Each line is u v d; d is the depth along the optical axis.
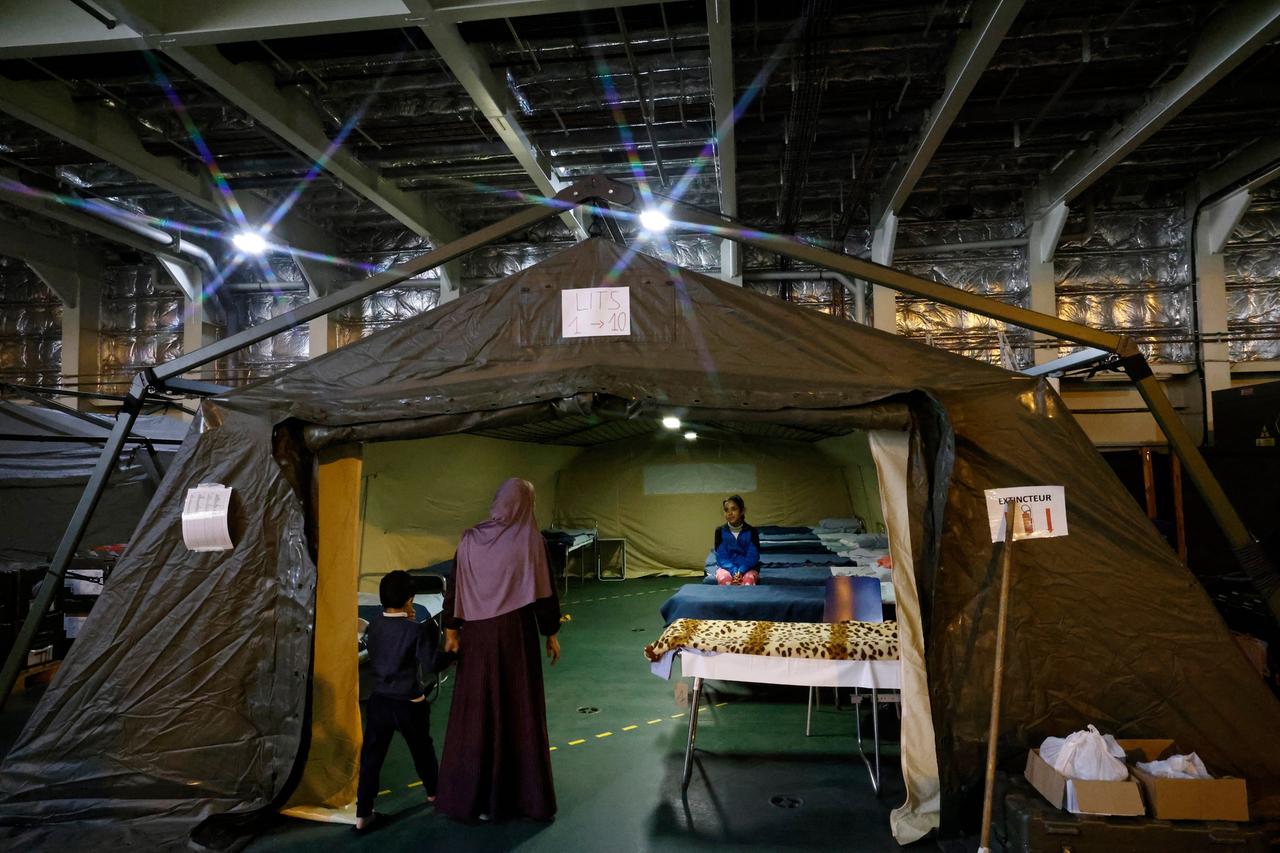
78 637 3.46
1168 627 3.17
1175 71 6.53
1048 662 3.17
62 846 3.10
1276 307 9.67
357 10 5.05
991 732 2.78
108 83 6.44
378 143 7.87
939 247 10.22
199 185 8.60
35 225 10.87
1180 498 8.62
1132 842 2.57
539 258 11.36
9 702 5.16
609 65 6.38
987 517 3.27
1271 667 4.38
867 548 7.50
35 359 12.16
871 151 7.32
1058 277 10.19
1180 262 9.95
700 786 3.66
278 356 11.73
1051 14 5.84
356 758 3.69
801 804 3.45
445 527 7.54
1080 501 3.25
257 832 3.25
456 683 3.37
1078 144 8.30
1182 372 9.75
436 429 3.39
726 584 5.73
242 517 3.48
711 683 5.45
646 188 8.91
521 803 3.31
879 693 4.48
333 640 3.68
